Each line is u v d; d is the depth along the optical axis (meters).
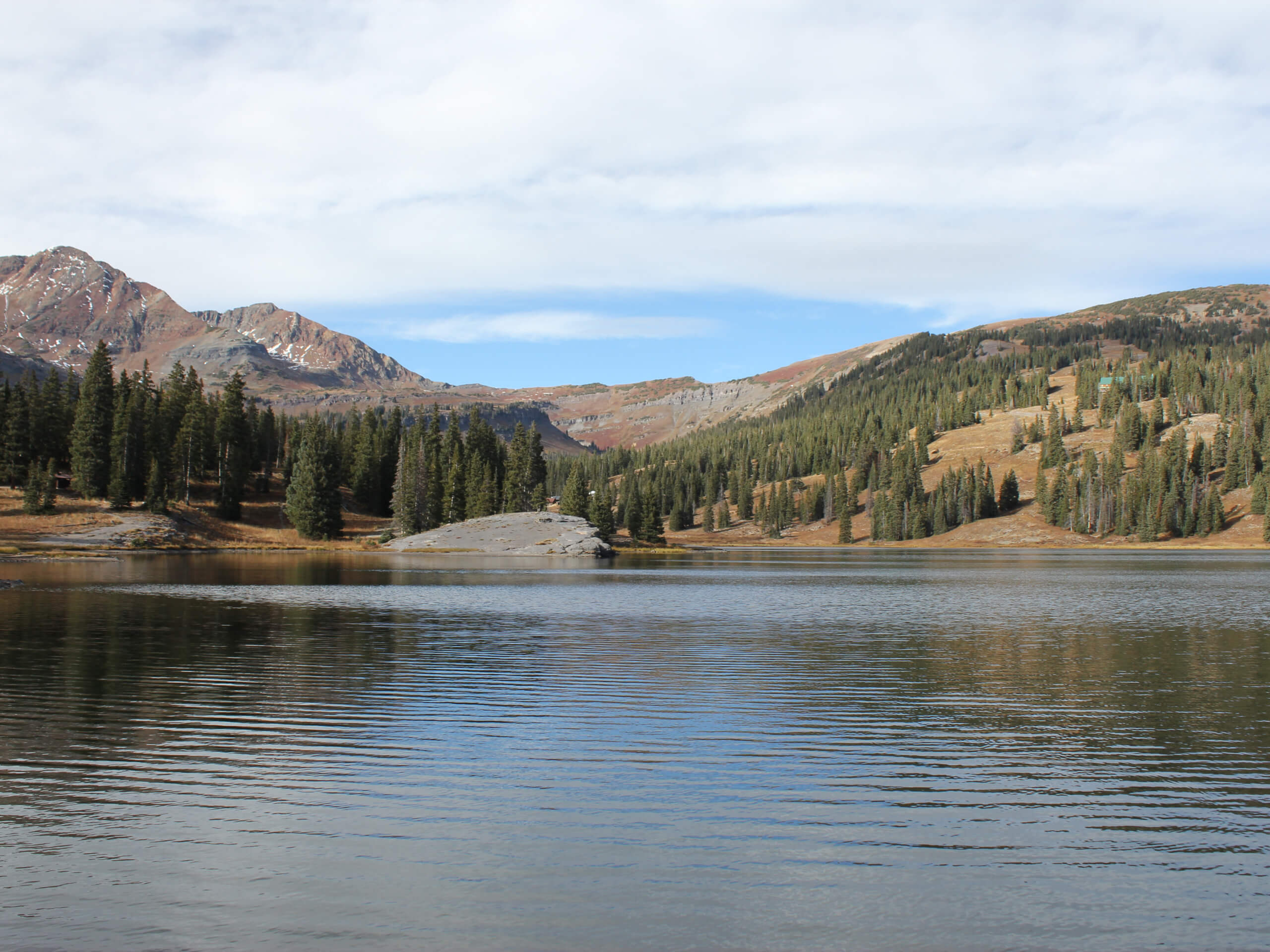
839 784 15.53
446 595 56.28
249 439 153.38
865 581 77.94
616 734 18.97
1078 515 191.88
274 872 11.60
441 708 21.50
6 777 15.58
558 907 10.70
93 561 90.69
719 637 35.97
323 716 20.47
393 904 10.73
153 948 9.62
